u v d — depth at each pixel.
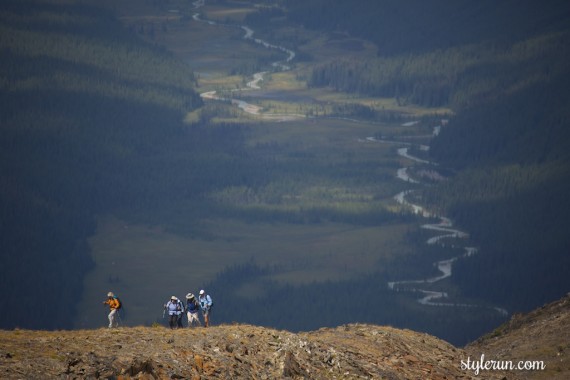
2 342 118.56
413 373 139.50
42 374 106.88
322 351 134.00
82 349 117.50
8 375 105.38
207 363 118.56
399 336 155.25
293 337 135.75
